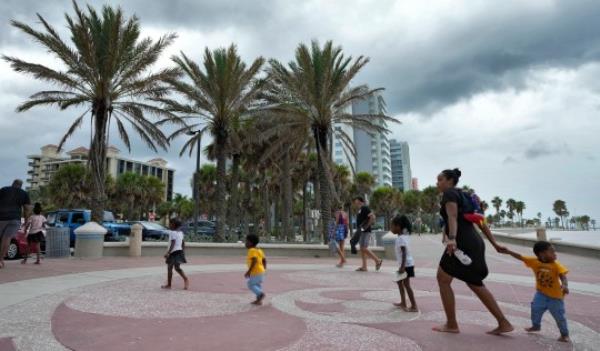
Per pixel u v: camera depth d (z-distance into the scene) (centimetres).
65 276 877
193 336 441
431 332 460
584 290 772
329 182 2038
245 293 722
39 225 1085
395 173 17250
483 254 443
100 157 1889
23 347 394
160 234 2344
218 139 2259
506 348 402
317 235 3209
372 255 1075
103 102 1906
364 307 606
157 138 2077
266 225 4041
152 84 1997
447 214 441
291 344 413
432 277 968
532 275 995
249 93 2217
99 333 448
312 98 2033
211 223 3909
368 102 11331
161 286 774
